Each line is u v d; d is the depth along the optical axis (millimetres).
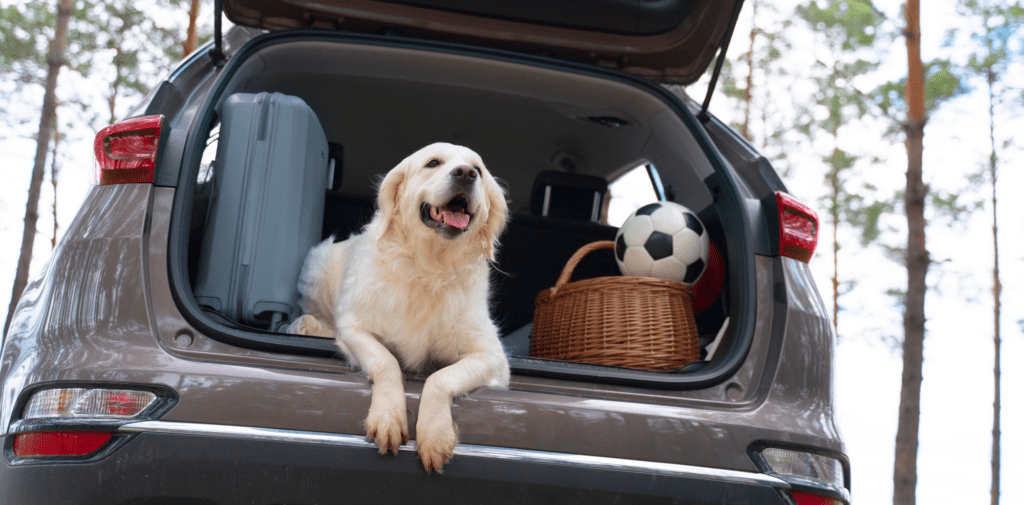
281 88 3008
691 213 2438
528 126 3416
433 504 1481
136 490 1394
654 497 1547
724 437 1631
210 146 2203
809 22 10156
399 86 3119
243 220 2023
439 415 1546
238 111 2111
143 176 1670
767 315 1879
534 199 3164
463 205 1965
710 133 2568
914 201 9273
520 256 2836
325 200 2756
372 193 3984
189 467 1407
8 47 10648
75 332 1521
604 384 1683
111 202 1649
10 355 1650
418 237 1963
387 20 2684
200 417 1443
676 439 1605
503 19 2730
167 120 1817
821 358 1822
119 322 1526
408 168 2082
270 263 2018
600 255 2875
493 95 3133
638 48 2799
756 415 1690
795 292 1889
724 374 1748
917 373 9148
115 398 1440
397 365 1633
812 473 1665
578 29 2760
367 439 1487
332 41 2527
